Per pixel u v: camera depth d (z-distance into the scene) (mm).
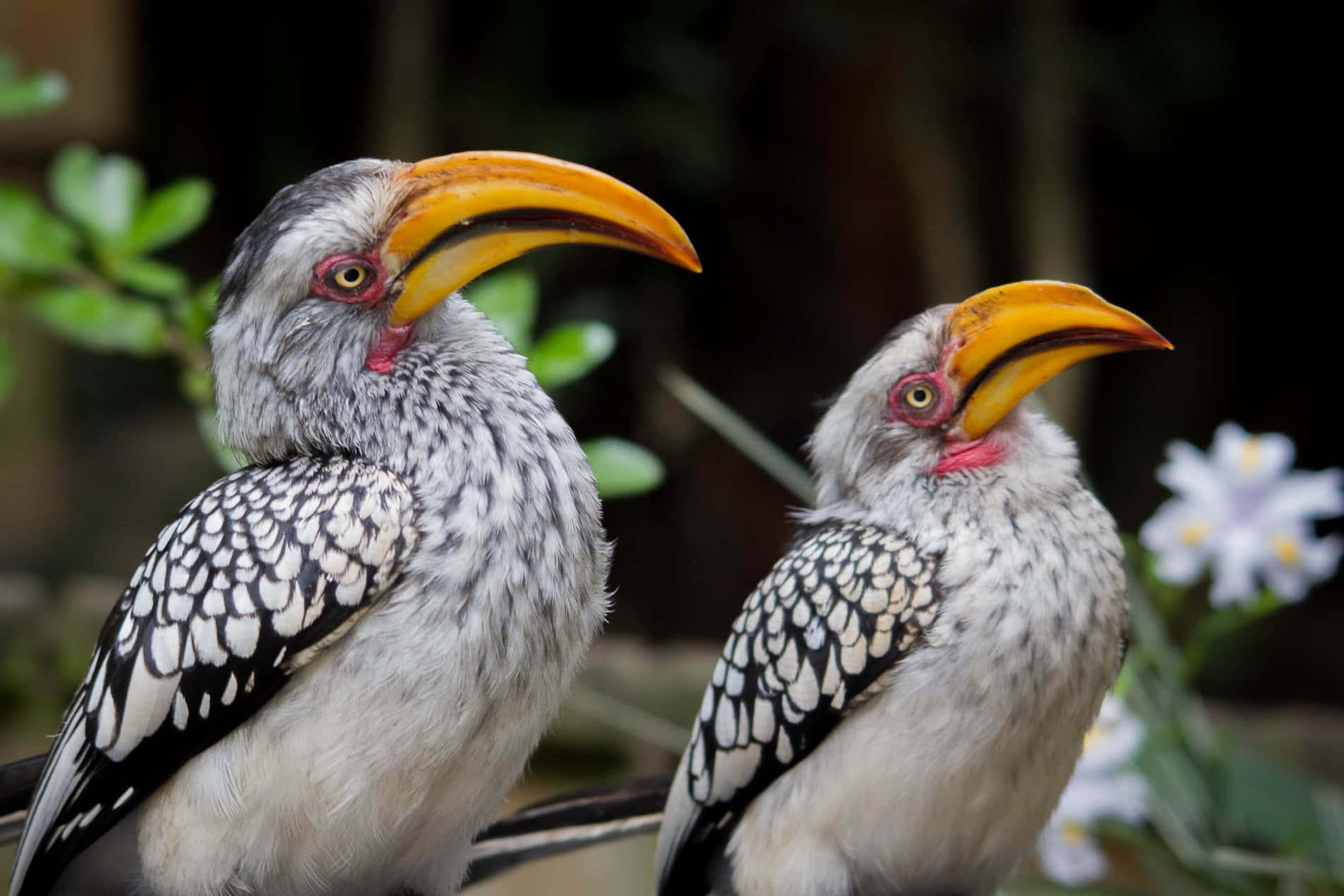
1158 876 3141
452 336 2840
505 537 2805
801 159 5094
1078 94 5094
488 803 2834
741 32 4930
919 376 2895
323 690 2799
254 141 5297
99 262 3123
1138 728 3059
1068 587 2867
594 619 2842
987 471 2887
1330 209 5422
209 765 2809
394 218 2822
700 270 2814
